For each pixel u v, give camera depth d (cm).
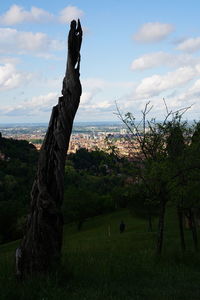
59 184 930
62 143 939
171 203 1747
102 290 795
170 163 1472
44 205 895
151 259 1362
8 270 947
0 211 6619
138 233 3612
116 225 5138
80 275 923
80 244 3422
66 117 949
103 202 6962
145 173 1513
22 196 9331
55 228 912
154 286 913
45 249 892
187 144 1575
